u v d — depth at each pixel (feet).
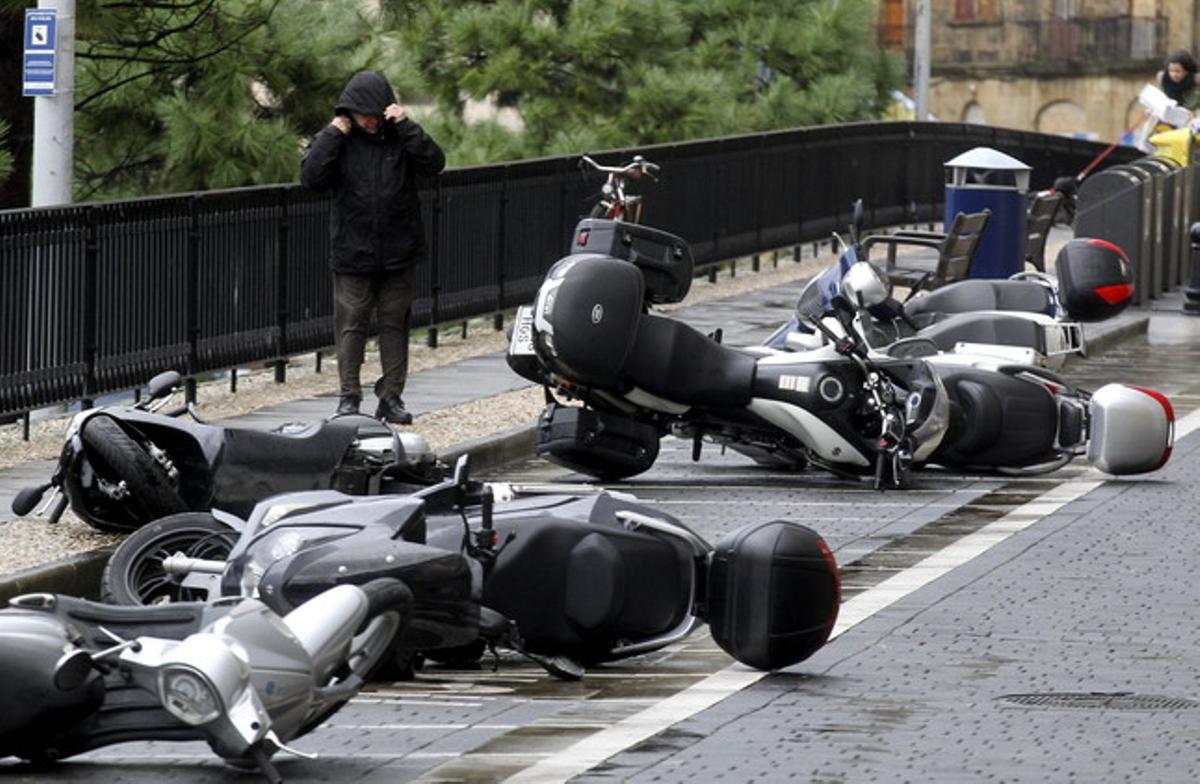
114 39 253.85
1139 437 165.48
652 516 106.83
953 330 175.32
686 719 95.86
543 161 238.27
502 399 190.29
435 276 221.46
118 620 85.87
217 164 260.62
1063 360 179.52
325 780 85.30
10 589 118.83
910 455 160.35
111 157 270.87
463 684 104.73
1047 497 159.53
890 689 102.06
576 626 104.17
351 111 173.88
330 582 94.43
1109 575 130.82
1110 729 94.43
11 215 164.96
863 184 321.93
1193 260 273.33
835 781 85.25
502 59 361.10
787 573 104.17
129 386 178.09
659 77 363.35
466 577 97.50
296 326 199.52
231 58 262.06
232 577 96.94
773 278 286.46
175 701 79.25
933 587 127.03
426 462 126.00
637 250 158.20
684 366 158.51
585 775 85.81
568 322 153.17
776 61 392.27
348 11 271.69
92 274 173.06
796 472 172.86
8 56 250.57
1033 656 109.40
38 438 169.78
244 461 121.70
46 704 83.05
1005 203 263.08
